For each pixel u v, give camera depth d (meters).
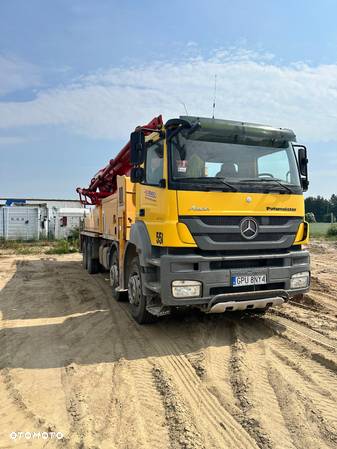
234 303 5.05
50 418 3.54
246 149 5.46
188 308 6.54
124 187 7.08
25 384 4.24
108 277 11.10
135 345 5.34
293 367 4.47
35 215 28.28
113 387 4.12
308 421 3.39
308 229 5.79
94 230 11.12
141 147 5.63
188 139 5.18
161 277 4.95
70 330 6.12
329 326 5.81
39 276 11.55
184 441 3.12
